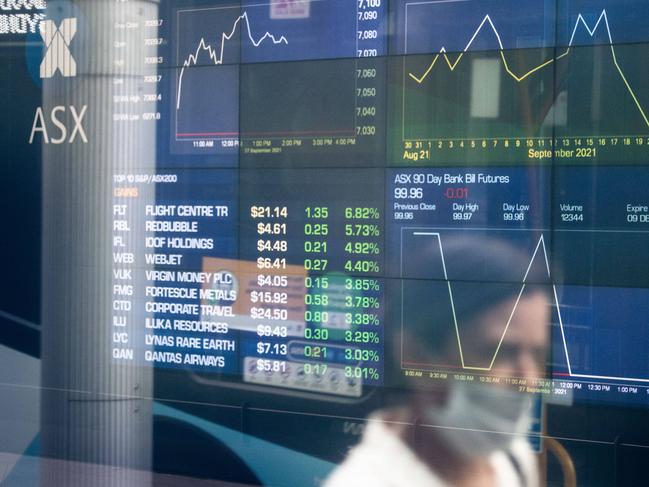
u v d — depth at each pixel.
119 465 3.25
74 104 3.28
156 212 3.20
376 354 2.97
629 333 2.74
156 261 3.20
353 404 2.99
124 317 3.24
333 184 2.99
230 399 3.12
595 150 2.76
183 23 3.15
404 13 2.92
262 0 3.06
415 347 2.93
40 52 3.32
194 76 3.14
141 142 3.21
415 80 2.91
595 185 2.76
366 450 2.98
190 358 3.17
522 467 2.83
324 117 3.00
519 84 2.82
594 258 2.76
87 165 3.27
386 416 2.96
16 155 3.35
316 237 3.02
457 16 2.87
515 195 2.83
